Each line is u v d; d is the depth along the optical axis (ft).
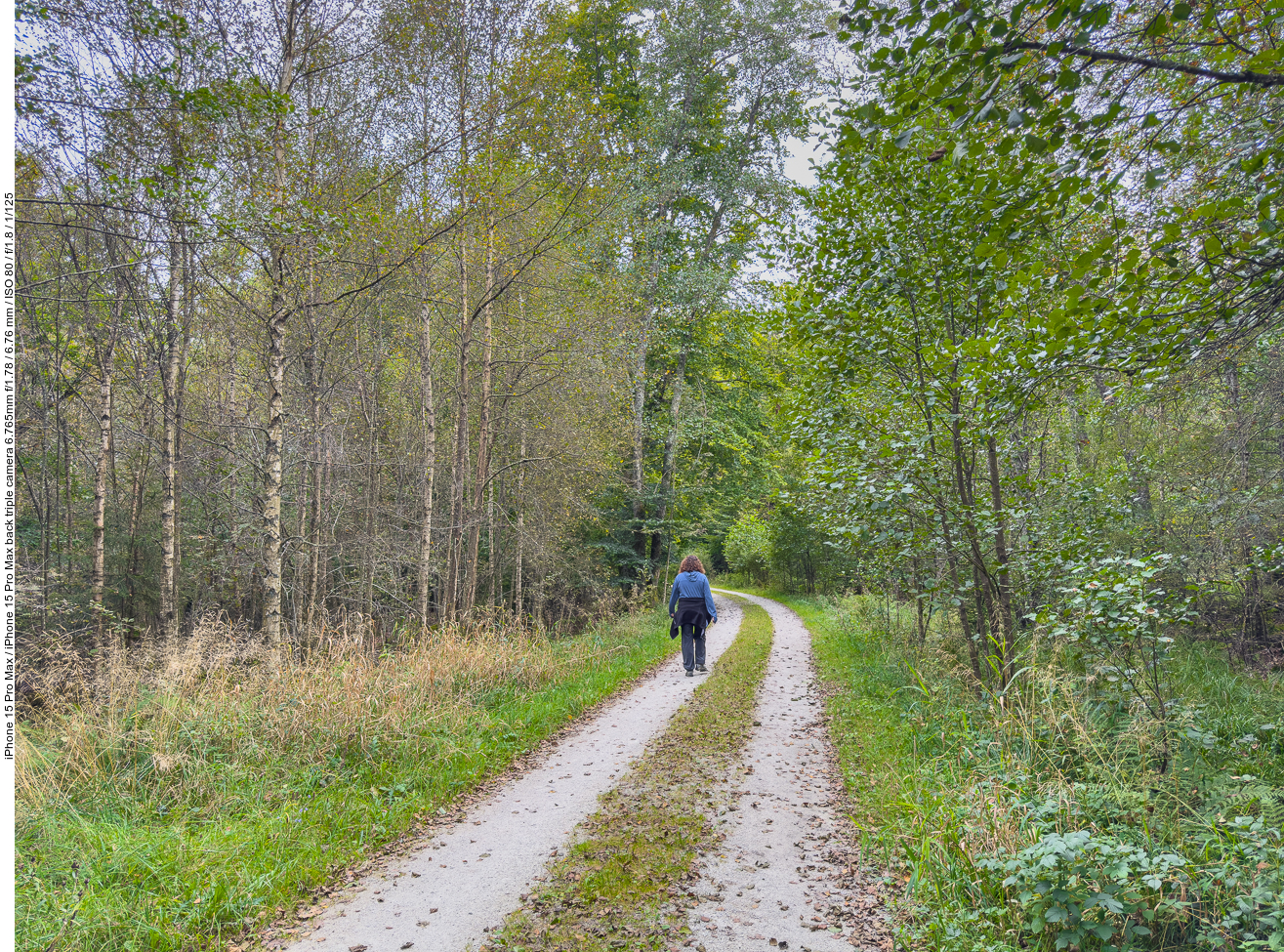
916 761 17.46
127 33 24.36
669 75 63.57
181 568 55.11
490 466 57.16
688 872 12.59
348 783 17.56
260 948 10.70
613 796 16.70
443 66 37.32
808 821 14.84
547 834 14.69
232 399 49.62
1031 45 9.95
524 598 64.23
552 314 43.73
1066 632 16.75
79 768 16.37
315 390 41.55
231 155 27.78
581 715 25.21
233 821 15.14
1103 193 12.54
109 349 41.83
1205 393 28.04
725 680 30.14
